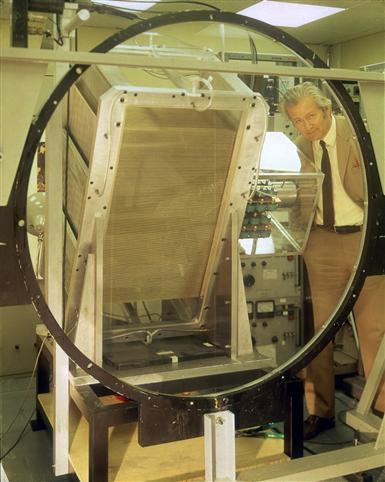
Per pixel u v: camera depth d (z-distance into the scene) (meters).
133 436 2.80
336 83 2.45
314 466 2.33
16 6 2.03
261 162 3.03
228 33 3.91
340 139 2.94
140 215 2.58
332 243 3.13
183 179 2.56
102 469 2.34
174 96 2.33
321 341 2.61
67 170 2.65
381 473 2.67
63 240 2.52
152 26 2.19
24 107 2.02
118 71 2.40
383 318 2.97
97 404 2.38
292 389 2.57
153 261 2.73
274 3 3.58
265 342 3.48
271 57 3.94
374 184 2.55
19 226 2.08
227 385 2.70
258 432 2.91
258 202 3.05
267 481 2.22
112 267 2.67
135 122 2.36
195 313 3.01
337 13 3.83
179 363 2.71
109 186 2.44
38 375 3.33
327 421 3.29
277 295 3.47
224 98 2.40
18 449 3.11
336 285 3.16
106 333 2.81
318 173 3.04
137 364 2.62
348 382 3.68
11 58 1.96
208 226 2.73
